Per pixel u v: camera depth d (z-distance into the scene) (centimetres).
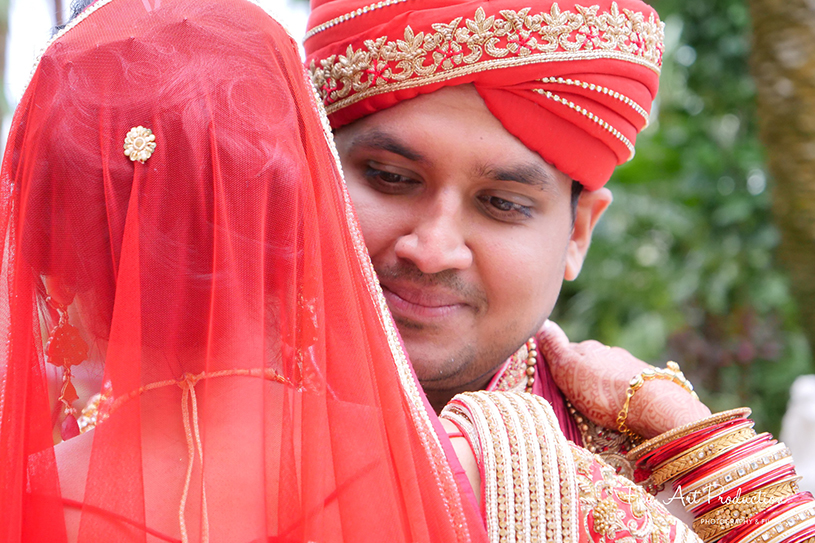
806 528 125
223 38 91
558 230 138
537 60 123
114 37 89
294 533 83
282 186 88
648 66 137
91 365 89
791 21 272
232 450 83
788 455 131
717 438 130
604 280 422
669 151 429
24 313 86
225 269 84
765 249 417
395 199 132
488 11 122
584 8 126
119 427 80
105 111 85
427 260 127
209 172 85
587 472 97
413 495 89
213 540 79
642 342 405
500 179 129
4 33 237
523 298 135
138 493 79
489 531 92
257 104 89
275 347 89
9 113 235
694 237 424
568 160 132
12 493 82
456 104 126
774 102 275
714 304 418
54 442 92
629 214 419
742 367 430
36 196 86
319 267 91
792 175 273
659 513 99
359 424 88
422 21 124
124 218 84
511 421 98
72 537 81
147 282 84
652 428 136
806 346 424
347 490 85
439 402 145
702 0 425
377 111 130
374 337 97
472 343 136
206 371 84
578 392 143
